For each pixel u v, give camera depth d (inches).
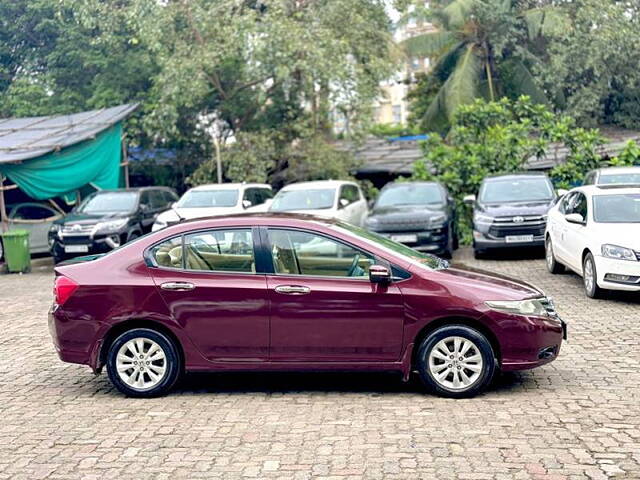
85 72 1174.3
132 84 1123.3
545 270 604.1
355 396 283.1
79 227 732.7
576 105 1016.9
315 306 276.2
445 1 1147.9
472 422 248.7
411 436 236.2
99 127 904.3
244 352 280.5
